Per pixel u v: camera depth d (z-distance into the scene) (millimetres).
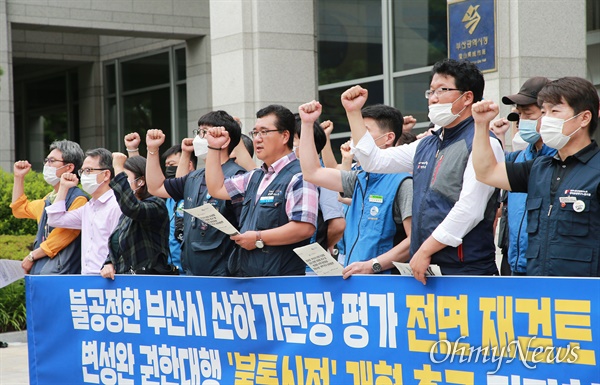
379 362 4684
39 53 19797
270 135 5336
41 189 12242
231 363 5336
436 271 4422
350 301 4785
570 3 9617
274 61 12727
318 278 4906
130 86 19938
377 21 12734
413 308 4547
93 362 6094
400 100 12523
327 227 5891
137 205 6129
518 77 9375
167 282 5648
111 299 5980
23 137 23078
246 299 5230
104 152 6898
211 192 5727
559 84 4211
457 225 4391
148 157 6363
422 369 4523
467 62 4605
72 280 6168
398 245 4945
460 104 4562
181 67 18625
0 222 12109
